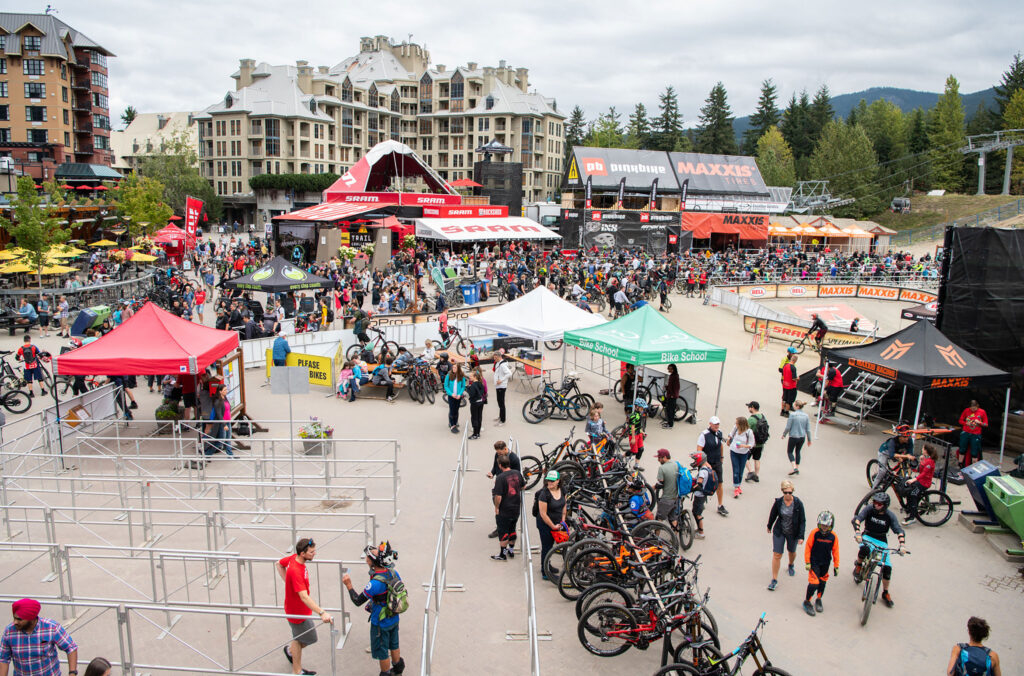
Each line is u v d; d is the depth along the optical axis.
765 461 15.71
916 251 73.12
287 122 97.69
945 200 89.25
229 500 12.43
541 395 17.95
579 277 38.25
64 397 19.20
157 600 9.29
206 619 8.95
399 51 123.44
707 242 68.00
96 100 82.00
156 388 19.86
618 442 14.66
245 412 16.64
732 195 71.00
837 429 18.33
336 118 103.44
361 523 11.69
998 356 17.88
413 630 8.85
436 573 8.75
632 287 35.53
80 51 79.06
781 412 19.34
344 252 43.75
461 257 46.72
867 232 67.81
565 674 8.12
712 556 11.18
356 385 19.14
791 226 66.31
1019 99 95.56
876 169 93.69
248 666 8.04
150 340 14.73
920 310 28.20
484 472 14.15
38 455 12.32
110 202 56.69
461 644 8.59
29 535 11.02
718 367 25.02
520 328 19.39
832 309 41.50
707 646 7.66
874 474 14.16
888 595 9.95
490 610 9.36
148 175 83.44
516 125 109.50
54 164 67.88
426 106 114.44
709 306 37.88
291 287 24.64
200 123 101.50
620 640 8.61
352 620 9.04
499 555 10.73
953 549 11.89
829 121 110.44
